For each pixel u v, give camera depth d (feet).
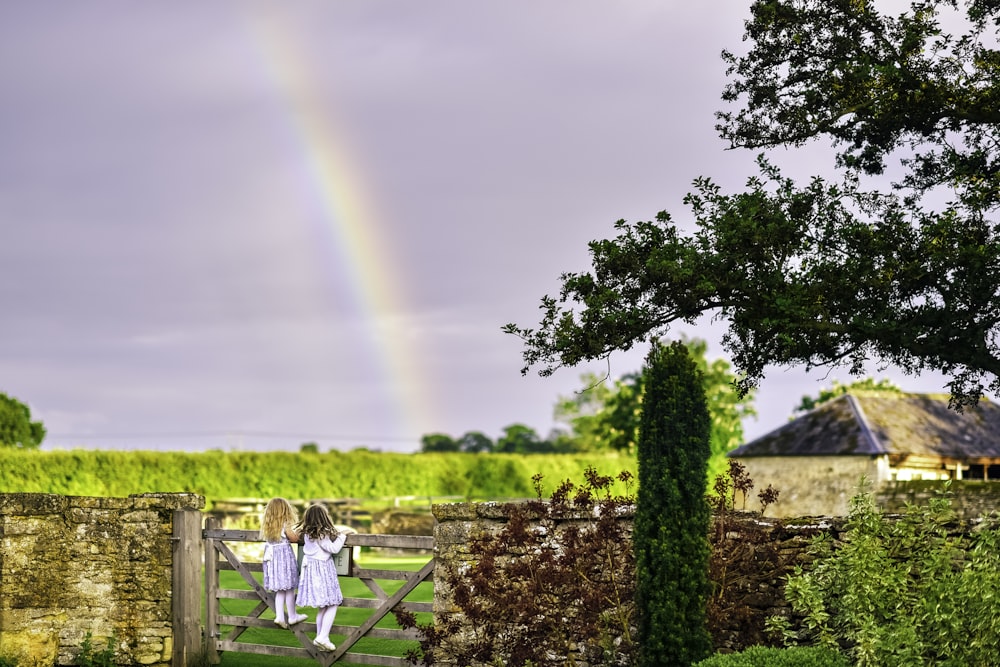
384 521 103.96
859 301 44.27
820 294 43.88
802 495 108.06
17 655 40.68
